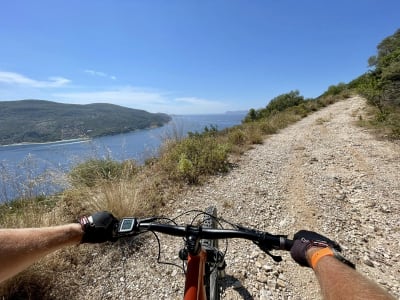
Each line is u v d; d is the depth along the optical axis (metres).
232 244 3.16
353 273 0.67
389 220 3.63
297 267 2.75
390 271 2.63
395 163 6.19
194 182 5.26
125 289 2.43
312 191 4.79
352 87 34.53
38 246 0.71
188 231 1.12
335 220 3.68
